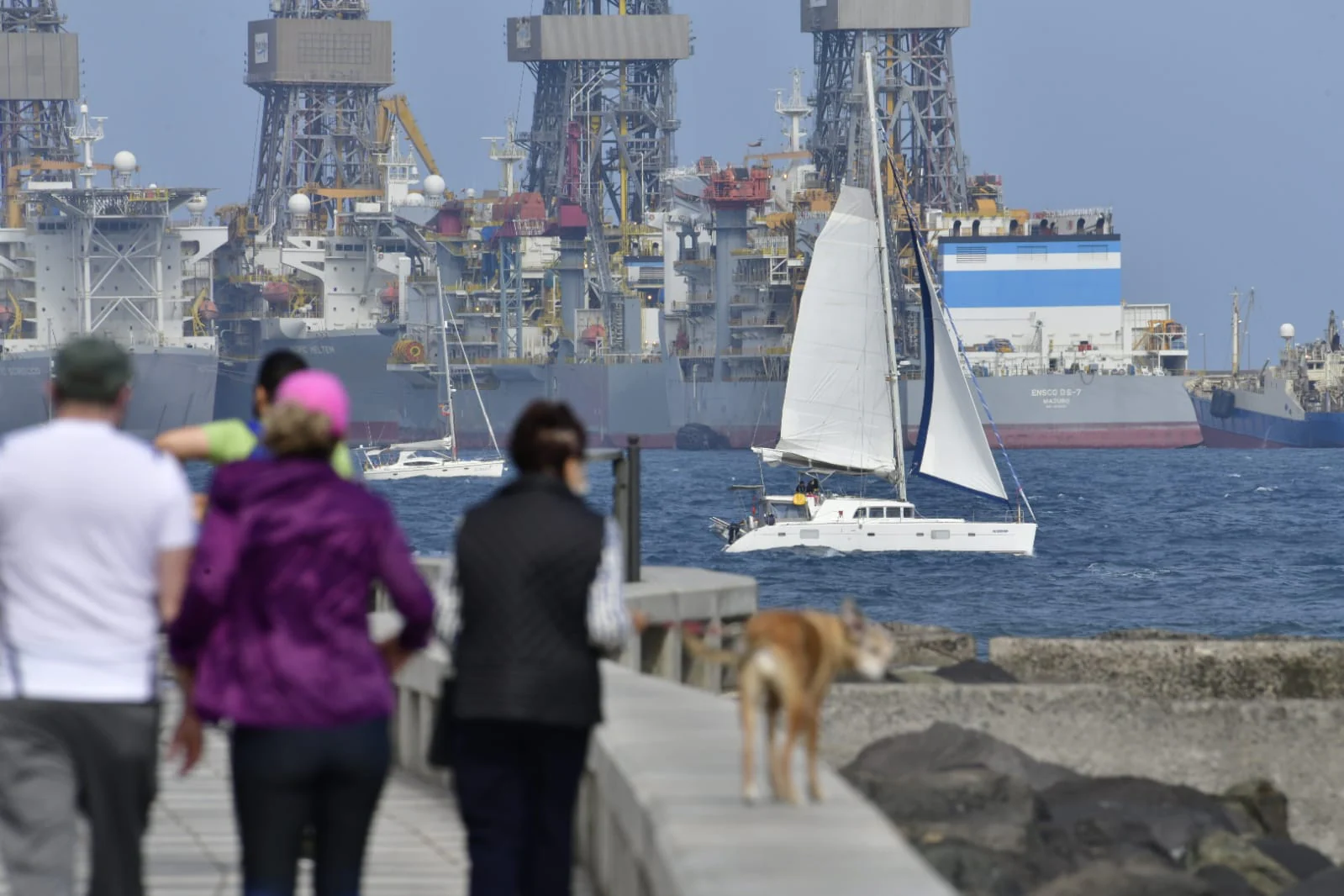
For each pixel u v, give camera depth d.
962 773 54.88
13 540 29.09
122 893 29.86
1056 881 46.81
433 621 30.70
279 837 29.58
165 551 29.56
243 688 29.19
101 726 29.12
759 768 35.94
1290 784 63.59
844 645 32.69
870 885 26.25
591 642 31.75
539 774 32.12
